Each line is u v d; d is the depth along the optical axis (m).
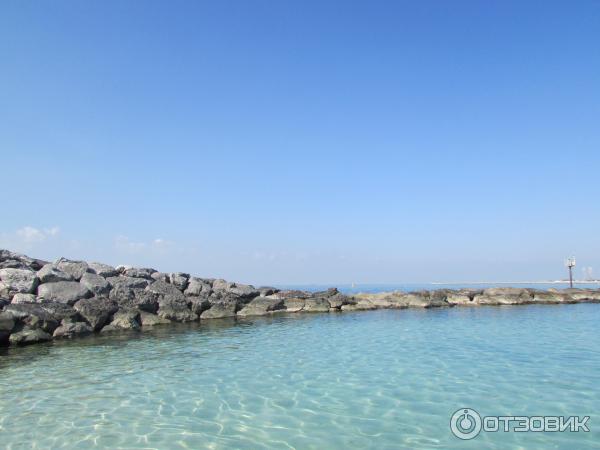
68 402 10.06
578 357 14.47
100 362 14.62
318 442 7.67
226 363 14.33
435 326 23.27
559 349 15.95
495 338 18.72
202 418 8.95
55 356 15.70
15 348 17.42
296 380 11.96
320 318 28.30
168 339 19.72
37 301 20.78
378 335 20.31
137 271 28.45
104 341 19.20
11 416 9.09
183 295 27.92
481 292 38.38
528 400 9.80
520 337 18.92
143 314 24.69
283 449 7.38
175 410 9.45
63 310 20.95
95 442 7.73
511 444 7.54
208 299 29.52
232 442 7.70
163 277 29.77
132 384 11.66
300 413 9.20
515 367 13.08
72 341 19.22
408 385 11.23
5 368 13.73
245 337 20.27
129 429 8.34
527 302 36.50
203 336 20.64
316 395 10.47
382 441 7.70
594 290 39.78
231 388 11.18
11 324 18.08
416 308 33.91
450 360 14.26
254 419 8.86
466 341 18.02
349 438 7.85
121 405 9.82
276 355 15.68
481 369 12.88
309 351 16.41
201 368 13.59
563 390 10.53
